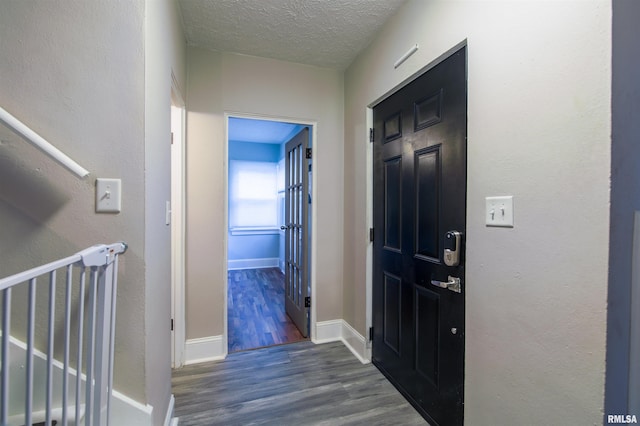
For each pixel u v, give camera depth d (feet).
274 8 5.62
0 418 1.82
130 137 3.37
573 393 2.84
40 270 2.05
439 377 4.74
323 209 8.19
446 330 4.58
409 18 5.34
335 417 5.11
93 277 2.65
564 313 2.91
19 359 3.19
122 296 3.40
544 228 3.08
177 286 6.73
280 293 12.67
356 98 7.50
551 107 3.00
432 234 4.90
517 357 3.40
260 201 18.02
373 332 6.92
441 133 4.65
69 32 3.23
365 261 7.06
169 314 4.92
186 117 6.88
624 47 2.56
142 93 3.38
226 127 7.26
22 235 3.18
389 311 6.24
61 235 3.25
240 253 17.69
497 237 3.65
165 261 4.58
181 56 6.05
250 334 8.57
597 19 2.62
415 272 5.35
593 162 2.66
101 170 3.31
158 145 4.02
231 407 5.35
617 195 2.58
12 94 3.14
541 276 3.11
